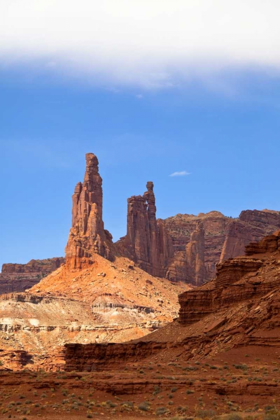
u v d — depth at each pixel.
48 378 144.88
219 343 173.38
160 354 185.38
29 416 128.62
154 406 134.12
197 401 135.00
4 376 145.50
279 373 148.50
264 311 173.88
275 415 122.50
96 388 139.62
